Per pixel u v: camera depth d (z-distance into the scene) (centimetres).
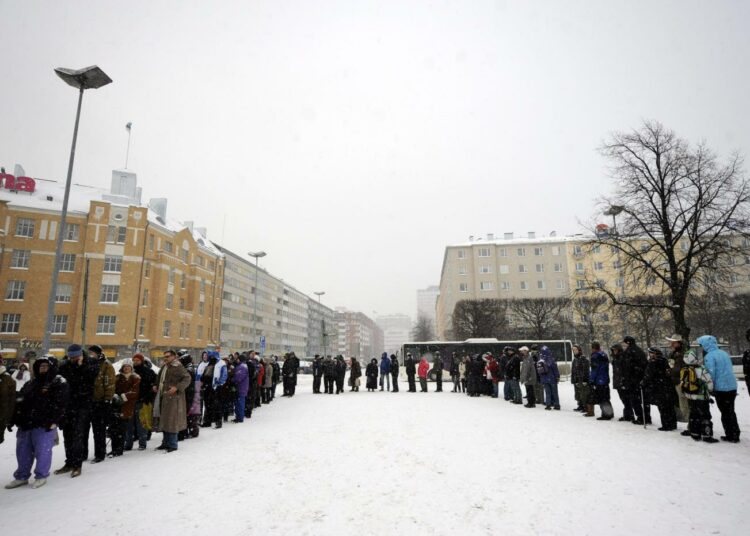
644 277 2056
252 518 500
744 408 1358
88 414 739
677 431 960
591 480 615
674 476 625
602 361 1170
